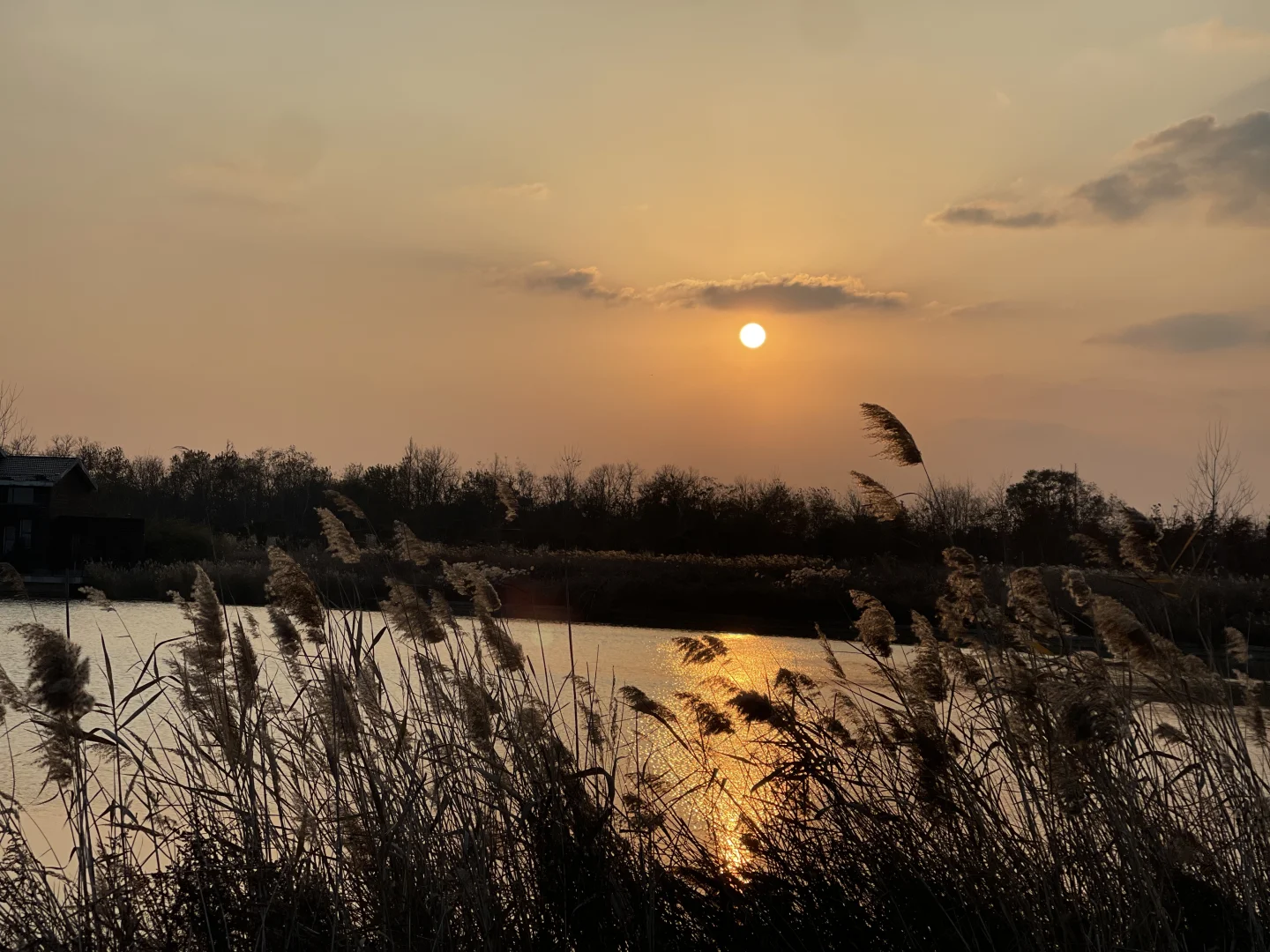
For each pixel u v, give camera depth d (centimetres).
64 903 545
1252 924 524
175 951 536
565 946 541
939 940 549
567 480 5772
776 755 639
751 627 3569
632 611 3672
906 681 605
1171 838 562
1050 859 546
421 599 673
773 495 5431
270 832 571
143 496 6631
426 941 534
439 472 5297
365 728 608
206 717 593
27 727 1098
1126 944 514
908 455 625
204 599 584
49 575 4575
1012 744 573
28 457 5350
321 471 6675
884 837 578
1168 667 599
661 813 608
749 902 567
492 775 580
